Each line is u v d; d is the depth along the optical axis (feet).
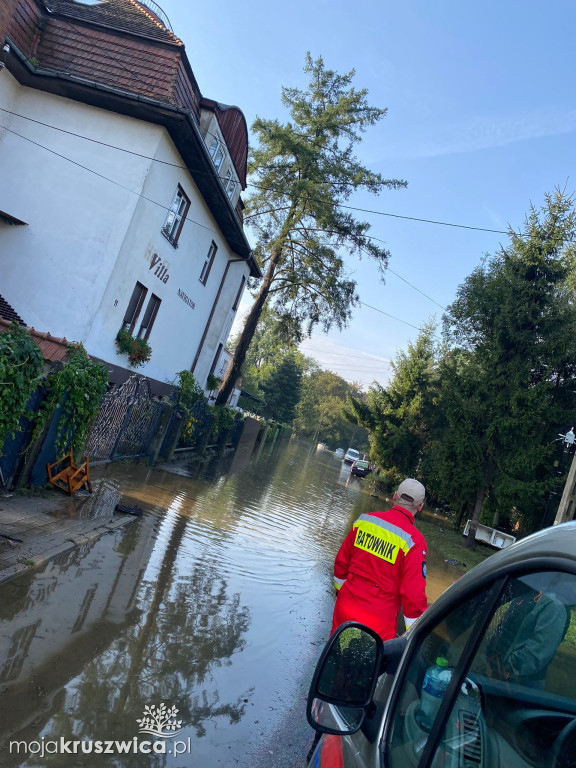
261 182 89.25
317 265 94.12
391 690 6.63
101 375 31.96
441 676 5.87
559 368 66.13
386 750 6.13
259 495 57.88
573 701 4.71
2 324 41.01
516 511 72.90
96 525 26.78
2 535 21.43
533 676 5.03
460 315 73.31
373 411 111.34
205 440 74.95
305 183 80.33
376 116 90.48
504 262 68.59
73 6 53.26
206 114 57.57
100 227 46.24
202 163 52.21
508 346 66.54
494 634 5.47
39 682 13.37
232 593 24.43
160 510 35.32
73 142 47.21
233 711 15.02
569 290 71.97
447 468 68.18
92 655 15.37
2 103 46.70
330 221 85.87
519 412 63.16
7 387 22.49
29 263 46.06
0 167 47.32
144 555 25.38
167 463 57.93
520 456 62.54
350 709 7.49
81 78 44.47
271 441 191.11
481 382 66.85
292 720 15.57
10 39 42.88
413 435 108.88
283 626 22.57
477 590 5.94
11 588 17.69
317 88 92.73
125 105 46.01
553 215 64.39
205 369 79.56
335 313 97.76
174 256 57.36
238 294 86.38
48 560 20.79
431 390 107.65
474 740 5.23
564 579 4.82
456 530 84.84
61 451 30.58
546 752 4.73
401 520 13.16
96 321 45.83
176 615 19.99
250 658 18.56
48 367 28.76
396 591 12.91
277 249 94.27
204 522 36.35
